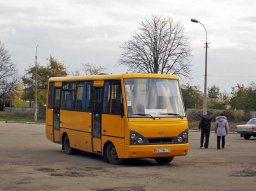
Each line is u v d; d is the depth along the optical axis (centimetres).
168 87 1556
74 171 1367
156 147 1464
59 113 1962
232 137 3603
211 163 1614
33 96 7400
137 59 6181
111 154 1560
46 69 7388
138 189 1066
